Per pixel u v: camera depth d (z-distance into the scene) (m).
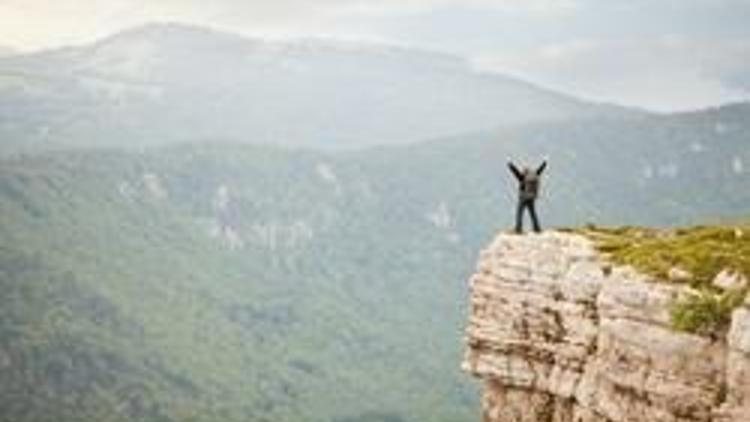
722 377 43.06
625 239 53.16
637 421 46.53
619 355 47.62
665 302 45.75
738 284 43.59
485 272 57.16
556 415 53.31
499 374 55.78
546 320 53.88
